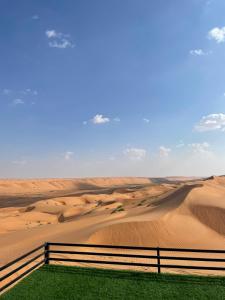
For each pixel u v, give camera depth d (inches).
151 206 2252.7
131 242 1288.1
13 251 1036.5
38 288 382.9
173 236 1384.1
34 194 7819.9
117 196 4788.4
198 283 394.9
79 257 781.9
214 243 1371.8
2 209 4025.6
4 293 368.8
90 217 2070.6
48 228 1695.4
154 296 358.0
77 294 364.8
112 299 351.3
